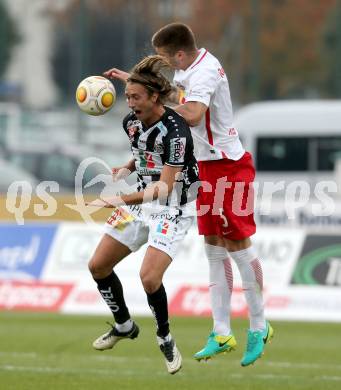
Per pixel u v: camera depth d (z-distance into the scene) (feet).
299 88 598.75
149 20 626.64
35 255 171.42
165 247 87.76
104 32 630.74
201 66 93.50
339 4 428.15
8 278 172.04
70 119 490.08
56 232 171.12
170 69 86.94
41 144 384.68
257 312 99.30
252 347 99.14
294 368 115.24
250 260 99.40
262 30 583.58
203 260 165.78
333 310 161.27
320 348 132.77
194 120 90.74
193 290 165.37
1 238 172.55
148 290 87.71
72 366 113.39
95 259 90.94
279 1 597.11
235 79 576.61
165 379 104.78
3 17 648.79
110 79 98.99
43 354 122.93
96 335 141.69
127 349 129.49
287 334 147.23
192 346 132.36
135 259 165.68
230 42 587.68
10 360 117.29
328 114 297.53
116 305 92.73
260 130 301.22
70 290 169.17
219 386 100.37
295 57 593.01
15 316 164.45
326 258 163.12
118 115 521.65
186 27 94.38
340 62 418.31
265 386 100.58
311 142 298.97
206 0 622.54
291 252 164.35
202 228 100.01
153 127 87.04
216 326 99.19
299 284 163.02
